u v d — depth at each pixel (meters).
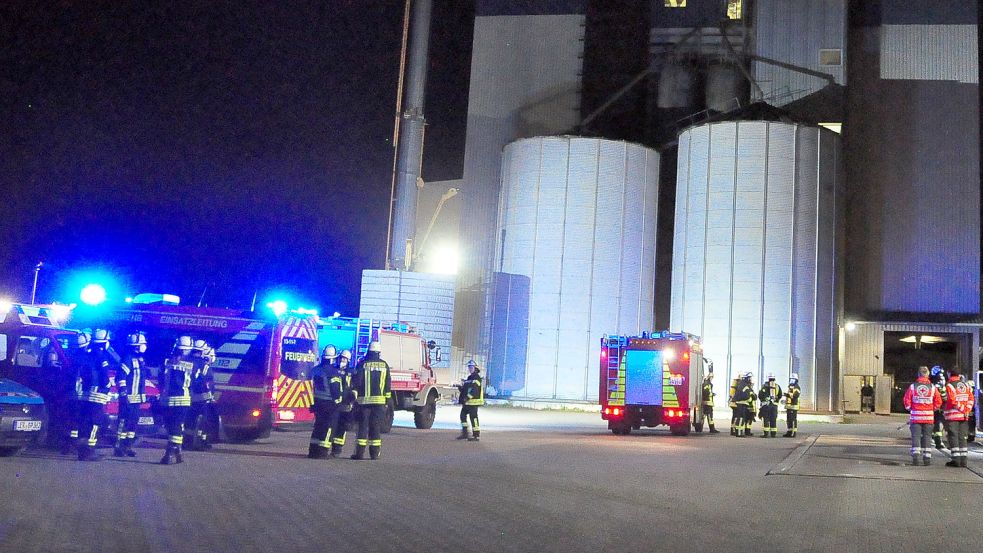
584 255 45.91
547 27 53.41
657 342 27.41
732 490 12.64
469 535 8.41
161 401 14.02
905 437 29.48
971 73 48.94
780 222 43.94
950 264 47.69
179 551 7.35
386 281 45.41
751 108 45.88
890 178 48.66
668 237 50.81
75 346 14.58
